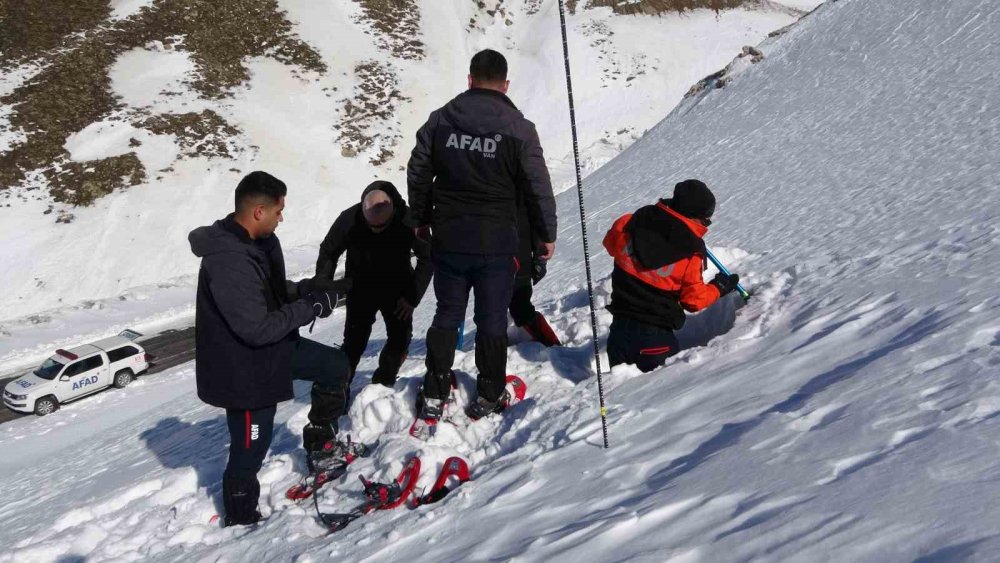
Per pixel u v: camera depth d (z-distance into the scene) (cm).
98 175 3488
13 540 527
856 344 325
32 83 3875
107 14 4347
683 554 191
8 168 3506
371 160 3916
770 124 2025
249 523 394
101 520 443
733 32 5050
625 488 257
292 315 384
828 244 668
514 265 411
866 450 214
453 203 401
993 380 229
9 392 1883
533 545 231
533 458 328
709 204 413
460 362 514
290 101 4122
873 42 2267
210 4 4478
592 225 1734
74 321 2619
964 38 1859
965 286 353
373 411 455
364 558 285
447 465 344
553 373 463
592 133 4325
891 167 1027
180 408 1062
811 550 173
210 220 3403
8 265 3127
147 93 3934
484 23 5006
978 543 152
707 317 472
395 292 545
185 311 2662
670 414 318
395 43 4647
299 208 3569
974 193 665
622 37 4903
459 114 392
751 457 239
